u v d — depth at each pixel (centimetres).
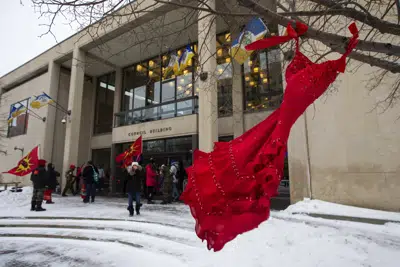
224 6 429
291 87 183
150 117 1541
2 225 740
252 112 1273
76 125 1631
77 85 1648
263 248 423
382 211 696
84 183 1196
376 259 379
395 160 717
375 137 750
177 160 1373
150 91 1722
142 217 785
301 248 413
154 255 486
